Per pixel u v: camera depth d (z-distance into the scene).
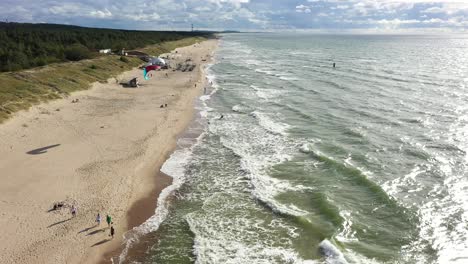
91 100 57.00
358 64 109.62
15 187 29.16
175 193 30.23
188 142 41.53
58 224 24.80
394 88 69.19
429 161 35.44
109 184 30.59
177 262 22.08
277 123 48.09
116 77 75.69
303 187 30.77
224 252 22.92
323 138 42.09
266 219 26.45
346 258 22.03
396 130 44.38
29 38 96.06
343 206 27.62
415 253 22.61
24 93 50.66
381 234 24.44
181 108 55.16
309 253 22.72
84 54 87.06
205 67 104.44
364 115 51.00
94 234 24.12
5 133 39.69
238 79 82.31
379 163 35.09
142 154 36.97
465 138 41.16
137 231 25.00
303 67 103.88
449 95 62.34
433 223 25.58
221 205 28.39
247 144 40.78
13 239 22.94
